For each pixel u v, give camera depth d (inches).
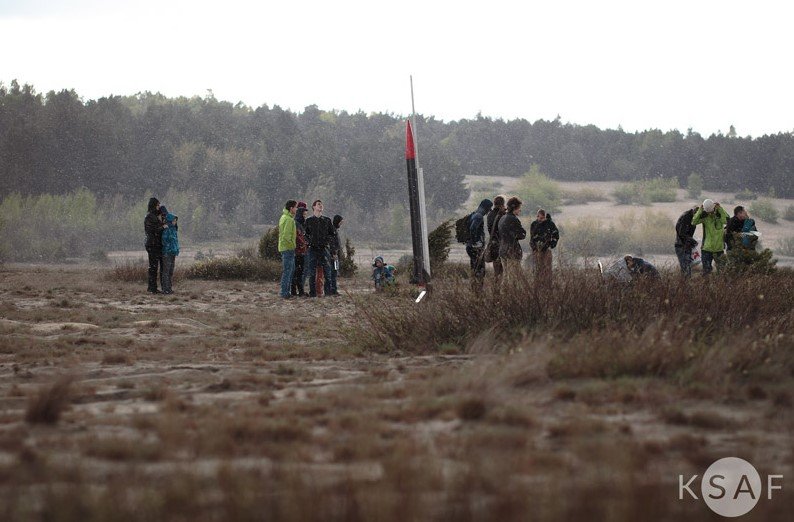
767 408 486.0
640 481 334.6
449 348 841.5
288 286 1803.6
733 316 853.8
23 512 299.0
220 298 1786.4
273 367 751.7
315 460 383.2
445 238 2534.5
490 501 315.3
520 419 459.5
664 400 510.0
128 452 384.8
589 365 603.5
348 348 898.7
